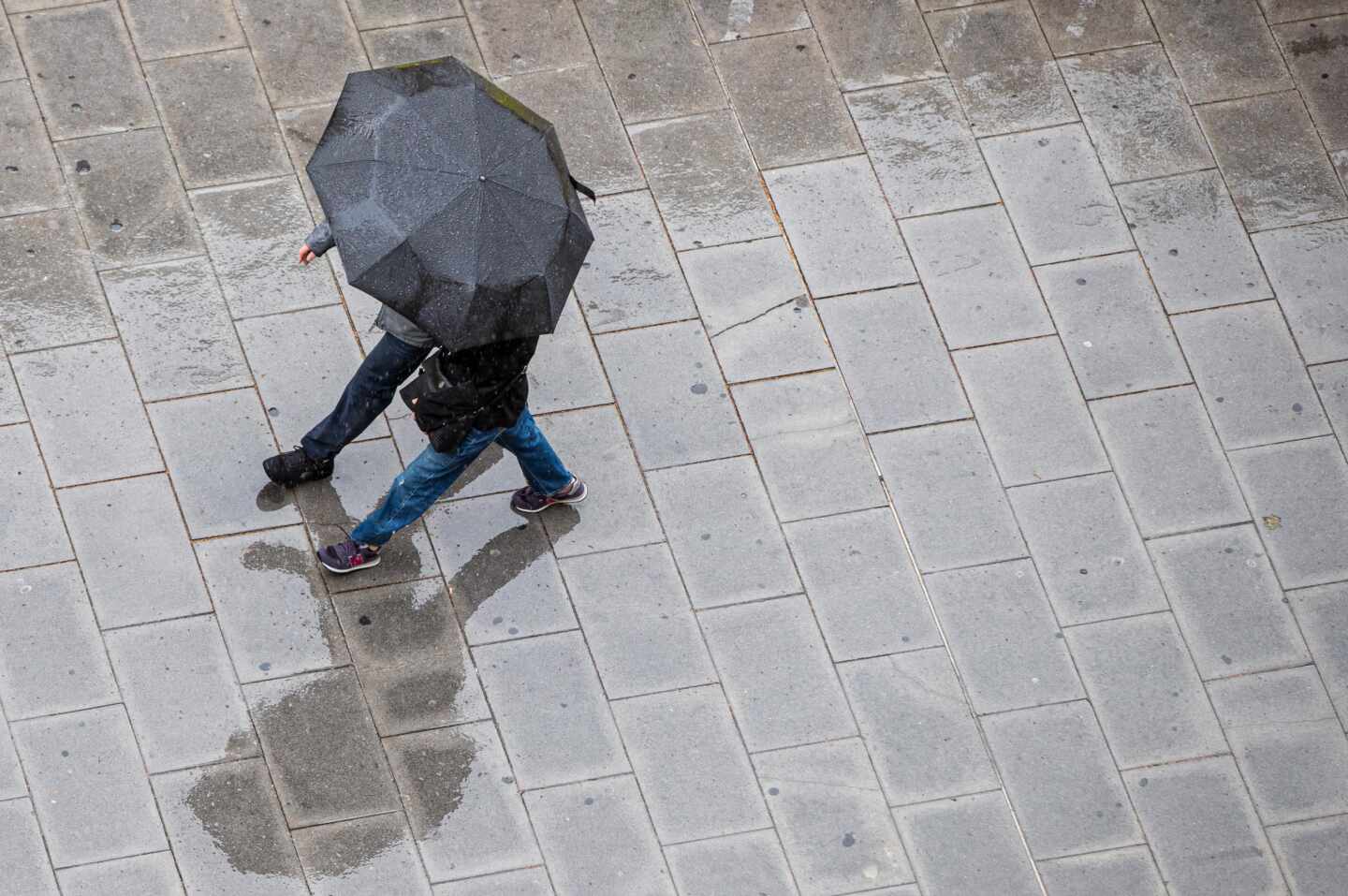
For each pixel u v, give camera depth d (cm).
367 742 1308
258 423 1433
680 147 1620
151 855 1250
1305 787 1340
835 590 1402
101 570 1353
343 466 1423
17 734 1283
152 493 1391
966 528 1440
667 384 1491
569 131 1619
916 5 1733
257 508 1394
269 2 1661
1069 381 1519
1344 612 1420
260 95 1605
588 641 1364
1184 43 1727
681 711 1340
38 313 1460
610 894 1263
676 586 1395
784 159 1623
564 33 1680
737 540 1421
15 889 1227
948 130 1653
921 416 1493
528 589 1384
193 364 1452
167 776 1280
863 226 1591
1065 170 1638
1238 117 1683
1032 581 1418
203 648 1330
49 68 1593
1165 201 1625
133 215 1521
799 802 1309
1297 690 1383
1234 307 1569
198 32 1634
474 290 1123
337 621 1354
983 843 1302
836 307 1543
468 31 1670
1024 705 1361
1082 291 1568
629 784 1308
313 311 1493
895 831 1302
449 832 1278
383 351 1291
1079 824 1314
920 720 1349
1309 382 1534
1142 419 1504
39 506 1373
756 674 1361
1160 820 1318
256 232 1526
